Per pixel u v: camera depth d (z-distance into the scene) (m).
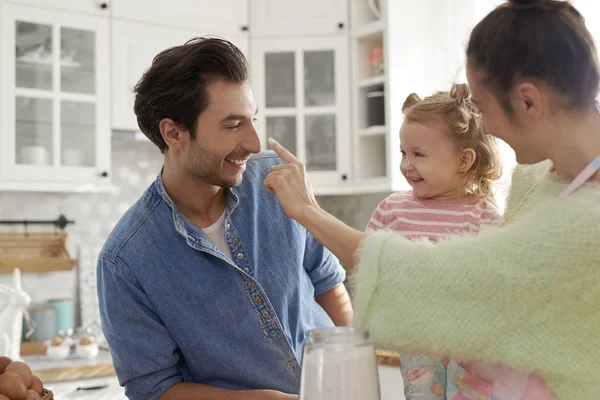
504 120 0.82
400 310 0.81
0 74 2.95
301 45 3.40
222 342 1.31
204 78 1.19
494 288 0.76
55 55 3.06
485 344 0.78
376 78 3.24
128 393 1.32
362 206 3.71
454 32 3.15
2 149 2.95
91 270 3.46
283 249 1.38
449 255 0.79
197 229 1.31
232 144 1.21
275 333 1.32
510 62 0.78
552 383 0.79
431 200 1.33
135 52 3.20
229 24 3.40
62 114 3.08
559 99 0.78
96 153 3.14
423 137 1.30
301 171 1.00
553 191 0.86
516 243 0.77
